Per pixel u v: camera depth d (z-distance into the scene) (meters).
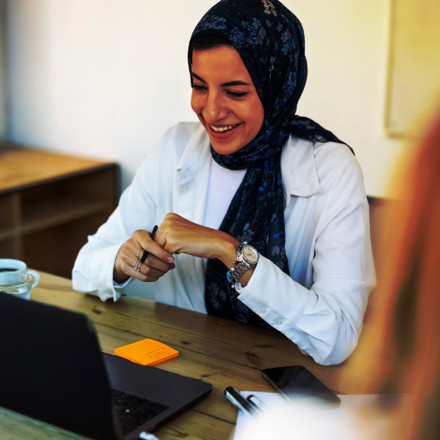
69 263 3.39
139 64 2.99
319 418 0.94
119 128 3.13
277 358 1.18
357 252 1.31
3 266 1.41
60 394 0.81
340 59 2.49
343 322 1.21
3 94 3.44
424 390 0.30
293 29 1.39
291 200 1.43
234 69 1.30
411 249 0.29
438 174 0.28
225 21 1.29
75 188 3.29
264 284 1.19
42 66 3.29
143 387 1.01
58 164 3.10
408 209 0.29
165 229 1.31
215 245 1.25
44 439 0.90
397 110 2.38
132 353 1.14
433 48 2.24
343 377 1.12
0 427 0.93
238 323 1.33
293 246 1.44
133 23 2.96
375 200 1.56
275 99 1.39
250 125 1.36
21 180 2.76
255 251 1.22
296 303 1.19
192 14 2.79
